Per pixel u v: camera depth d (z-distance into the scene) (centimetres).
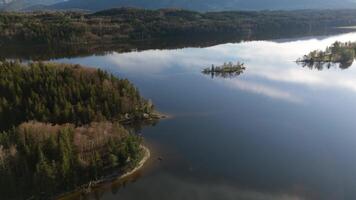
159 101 10688
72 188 5959
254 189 6250
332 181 6475
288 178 6562
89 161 6219
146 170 6719
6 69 10125
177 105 10325
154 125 8844
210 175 6631
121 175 6450
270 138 8112
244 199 5994
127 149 6681
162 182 6391
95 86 9362
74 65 11169
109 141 6762
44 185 5681
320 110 9850
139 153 6938
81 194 5941
